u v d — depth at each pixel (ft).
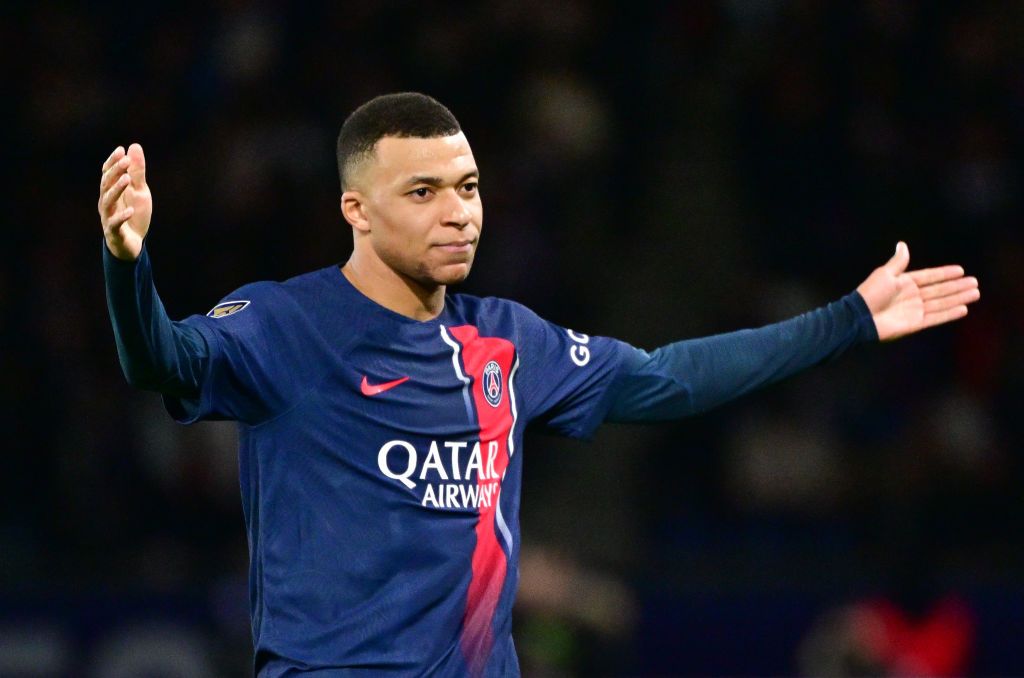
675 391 48.24
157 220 128.98
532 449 127.03
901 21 145.18
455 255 43.04
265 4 140.26
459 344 44.34
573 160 138.62
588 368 47.39
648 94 145.69
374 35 140.05
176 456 112.37
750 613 108.78
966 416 123.75
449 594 42.52
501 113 139.13
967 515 120.37
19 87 136.05
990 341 128.98
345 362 42.78
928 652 106.52
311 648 41.70
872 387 126.31
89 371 118.93
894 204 137.49
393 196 42.73
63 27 138.62
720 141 144.36
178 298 126.72
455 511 42.91
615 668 102.63
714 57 147.33
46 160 133.18
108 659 104.37
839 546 118.42
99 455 113.39
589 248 138.31
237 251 127.65
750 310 132.87
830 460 122.72
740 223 140.36
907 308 50.03
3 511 113.70
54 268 125.59
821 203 139.74
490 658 43.29
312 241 128.36
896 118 142.20
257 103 134.72
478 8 142.31
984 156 140.05
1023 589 107.76
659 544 120.67
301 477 42.34
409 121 42.98
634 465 126.31
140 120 134.82
